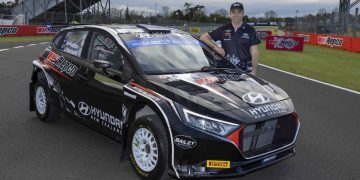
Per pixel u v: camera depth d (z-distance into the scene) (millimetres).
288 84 10953
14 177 4090
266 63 17344
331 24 31797
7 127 5801
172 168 3689
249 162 3670
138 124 4008
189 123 3586
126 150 4348
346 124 6609
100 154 4805
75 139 5336
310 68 15523
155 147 3859
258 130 3746
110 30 4930
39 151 4855
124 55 4508
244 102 3865
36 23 44438
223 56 5398
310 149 5277
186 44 5141
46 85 5785
